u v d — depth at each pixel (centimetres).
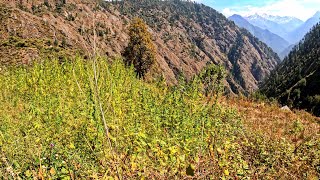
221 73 1055
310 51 19675
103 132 534
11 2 18362
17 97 1312
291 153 737
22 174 462
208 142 574
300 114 1545
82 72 1404
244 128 961
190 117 834
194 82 1038
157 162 506
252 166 626
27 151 517
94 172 455
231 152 632
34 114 812
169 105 927
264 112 1429
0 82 1703
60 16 18125
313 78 12338
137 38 4834
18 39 11925
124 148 508
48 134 626
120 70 1487
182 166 494
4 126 721
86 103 769
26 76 1695
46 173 446
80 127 614
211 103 1041
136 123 689
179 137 656
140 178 466
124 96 1035
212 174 488
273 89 16025
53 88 1346
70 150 528
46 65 1755
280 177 603
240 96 1823
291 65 19562
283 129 1145
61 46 11600
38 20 15238
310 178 621
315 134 1057
